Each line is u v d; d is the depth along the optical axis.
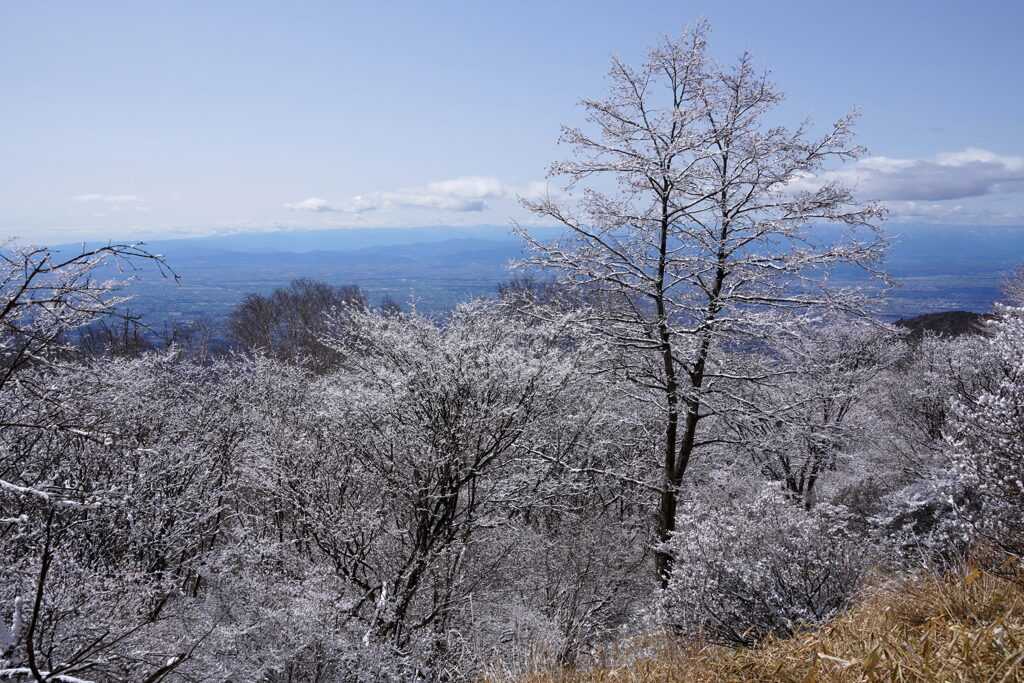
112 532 7.84
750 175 10.84
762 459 12.27
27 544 6.50
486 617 9.37
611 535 13.19
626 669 4.37
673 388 11.62
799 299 10.77
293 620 7.22
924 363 20.45
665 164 11.01
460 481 9.25
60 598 5.71
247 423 11.86
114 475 7.62
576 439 11.96
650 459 13.67
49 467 6.89
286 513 10.80
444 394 9.45
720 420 13.61
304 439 9.95
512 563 11.10
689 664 3.93
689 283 11.59
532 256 11.68
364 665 7.32
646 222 11.09
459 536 9.85
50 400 4.27
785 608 5.38
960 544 5.32
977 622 3.44
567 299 12.70
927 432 17.83
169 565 8.75
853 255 10.59
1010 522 4.63
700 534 6.80
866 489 17.61
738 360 12.57
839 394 11.84
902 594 4.80
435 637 8.52
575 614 10.12
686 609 6.02
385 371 9.80
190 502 8.97
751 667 3.36
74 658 3.88
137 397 10.56
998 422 4.82
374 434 9.58
